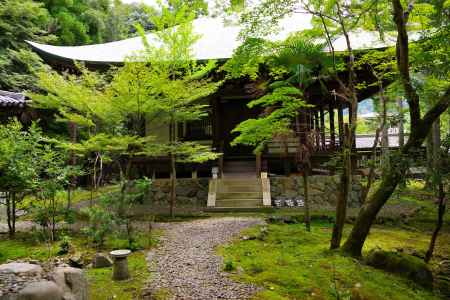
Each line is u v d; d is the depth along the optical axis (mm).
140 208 10367
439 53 6062
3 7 15211
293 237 6637
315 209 9875
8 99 10234
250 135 6691
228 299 3814
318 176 10898
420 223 8711
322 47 6148
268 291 4047
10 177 6266
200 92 8328
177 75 9117
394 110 7840
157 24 7961
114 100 6965
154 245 6188
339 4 5902
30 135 6977
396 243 6957
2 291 2678
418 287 4871
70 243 6066
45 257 5531
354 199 10383
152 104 7391
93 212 6180
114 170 12750
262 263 5035
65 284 3123
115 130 7680
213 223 8094
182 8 7750
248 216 9016
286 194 10797
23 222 8734
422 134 5238
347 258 5336
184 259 5297
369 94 12328
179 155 10766
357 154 10641
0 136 6590
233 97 12820
